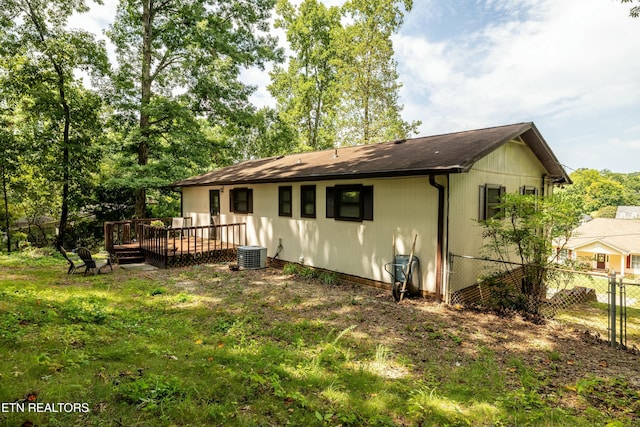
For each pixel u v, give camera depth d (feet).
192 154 55.16
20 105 46.85
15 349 10.93
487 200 25.29
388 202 24.50
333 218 28.32
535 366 13.24
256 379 9.76
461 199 22.53
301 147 88.58
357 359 13.43
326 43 88.12
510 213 22.53
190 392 9.08
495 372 12.60
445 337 16.15
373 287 25.57
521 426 8.93
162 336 14.34
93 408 7.95
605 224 94.99
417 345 15.17
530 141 29.48
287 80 89.92
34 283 23.72
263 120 60.70
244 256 32.22
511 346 15.30
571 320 20.90
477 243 24.35
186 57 53.83
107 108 52.16
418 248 22.97
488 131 27.45
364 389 10.73
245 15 55.31
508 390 11.26
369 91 75.66
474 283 24.14
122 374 9.91
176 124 53.98
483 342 15.69
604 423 9.26
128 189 52.70
